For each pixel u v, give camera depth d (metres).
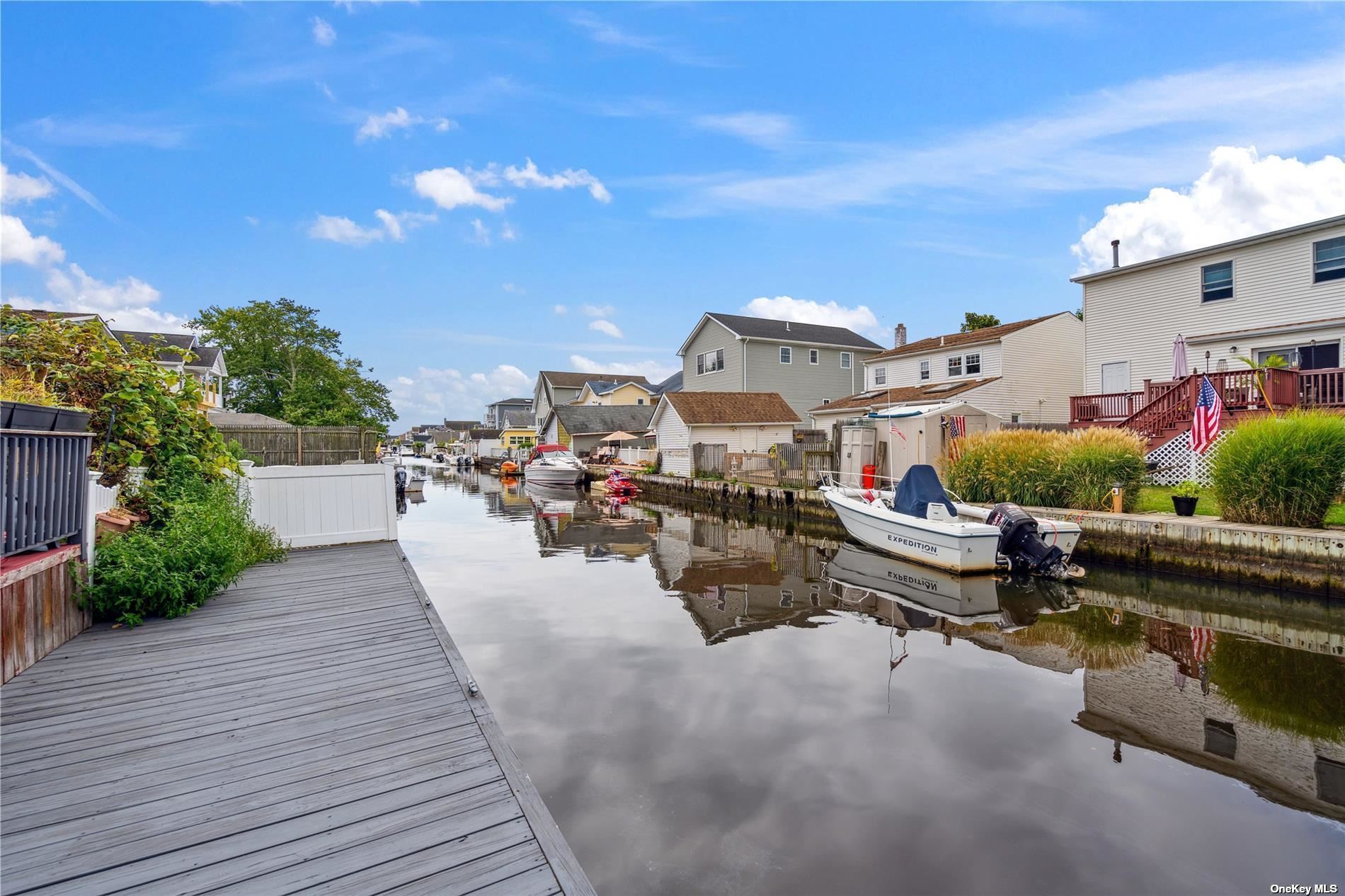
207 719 3.70
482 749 3.42
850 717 5.27
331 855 2.53
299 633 5.34
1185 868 3.38
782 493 21.28
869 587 10.50
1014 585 10.50
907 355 29.14
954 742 4.83
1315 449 10.00
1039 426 18.53
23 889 2.27
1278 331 16.25
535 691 5.83
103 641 5.04
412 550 14.68
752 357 34.91
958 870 3.36
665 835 3.65
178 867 2.42
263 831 2.67
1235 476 10.78
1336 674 6.37
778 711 5.39
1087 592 10.05
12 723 3.57
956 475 15.48
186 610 5.88
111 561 5.48
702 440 28.98
